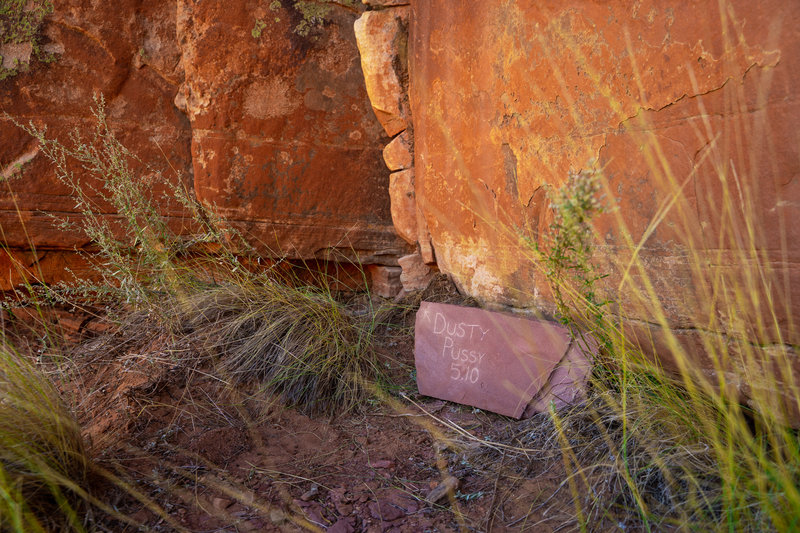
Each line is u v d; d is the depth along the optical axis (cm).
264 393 321
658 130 243
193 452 263
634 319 266
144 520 211
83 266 473
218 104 440
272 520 217
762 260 208
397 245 493
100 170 407
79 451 231
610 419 243
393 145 448
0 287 461
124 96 455
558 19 291
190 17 434
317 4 457
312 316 367
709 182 223
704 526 185
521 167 328
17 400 222
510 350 309
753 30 201
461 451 271
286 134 456
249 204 453
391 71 432
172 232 461
